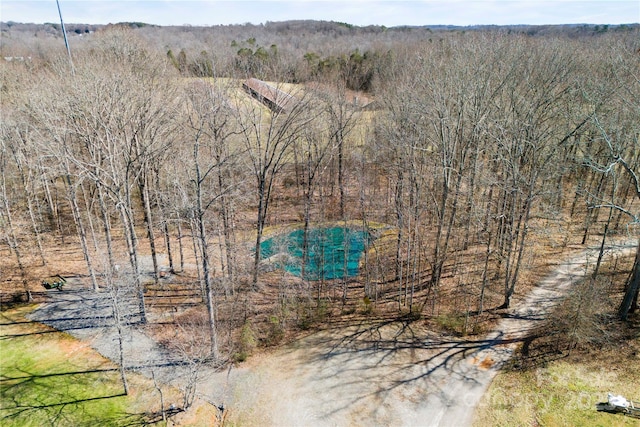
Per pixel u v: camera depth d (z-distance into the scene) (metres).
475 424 17.64
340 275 30.33
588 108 27.48
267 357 21.75
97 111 23.00
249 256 30.73
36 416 17.97
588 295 21.48
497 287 27.31
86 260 28.17
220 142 25.00
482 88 24.25
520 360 20.94
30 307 25.38
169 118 27.30
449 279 28.64
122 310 21.42
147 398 19.03
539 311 24.72
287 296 26.00
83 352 21.80
